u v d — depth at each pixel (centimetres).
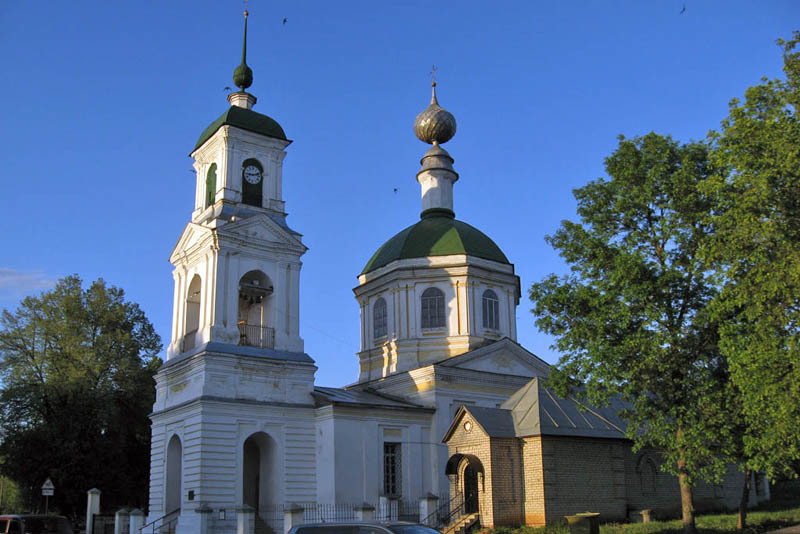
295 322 4003
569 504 3059
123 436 4944
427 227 4809
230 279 3834
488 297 4650
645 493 3412
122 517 3572
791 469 2264
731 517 3153
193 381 3678
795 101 2034
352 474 3716
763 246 1997
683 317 2477
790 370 1945
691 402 2398
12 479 4831
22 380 4794
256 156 4178
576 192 2703
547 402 3259
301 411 3803
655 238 2561
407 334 4522
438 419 4075
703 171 2512
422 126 5222
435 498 3288
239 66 4406
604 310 2492
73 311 5066
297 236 4138
